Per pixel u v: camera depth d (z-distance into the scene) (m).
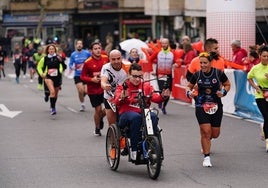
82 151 27.30
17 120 37.84
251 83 27.22
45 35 127.44
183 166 23.94
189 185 20.95
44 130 33.59
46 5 126.38
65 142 29.64
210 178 21.95
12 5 130.75
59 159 25.59
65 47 99.06
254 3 47.59
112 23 124.69
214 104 23.75
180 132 32.25
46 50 39.38
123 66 25.09
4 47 124.69
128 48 50.09
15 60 72.19
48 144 29.16
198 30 78.81
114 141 23.05
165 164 24.30
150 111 21.81
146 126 21.58
